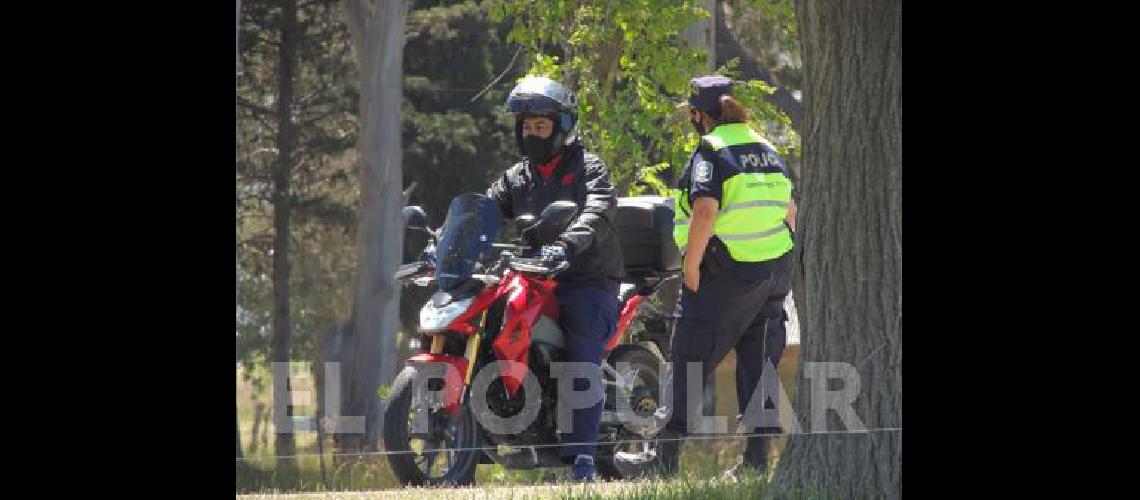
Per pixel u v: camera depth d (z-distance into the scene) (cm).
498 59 10688
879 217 2405
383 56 9431
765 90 5753
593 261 3042
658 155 5984
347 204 10925
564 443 3028
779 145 5878
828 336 2456
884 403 2400
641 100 5703
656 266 3394
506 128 10638
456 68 10644
